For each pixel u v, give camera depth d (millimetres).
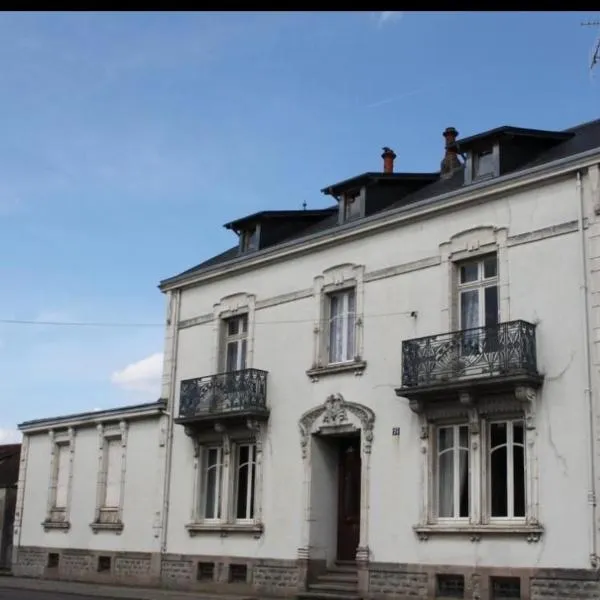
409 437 17219
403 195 20594
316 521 18906
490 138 17609
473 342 16047
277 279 20984
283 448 19750
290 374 20031
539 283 15727
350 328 19328
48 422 27172
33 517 27047
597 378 14570
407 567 16656
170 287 24125
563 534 14492
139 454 23828
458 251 17141
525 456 15266
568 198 15586
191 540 21516
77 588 21797
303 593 18297
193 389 21797
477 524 15680
